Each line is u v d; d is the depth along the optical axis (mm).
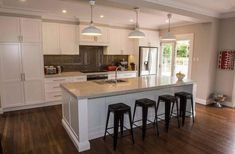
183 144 2900
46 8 4090
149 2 3256
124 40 6270
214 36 4867
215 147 2811
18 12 4148
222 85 5031
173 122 3828
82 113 2639
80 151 2672
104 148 2766
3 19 4012
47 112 4375
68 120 3238
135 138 3098
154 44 6621
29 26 4320
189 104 4172
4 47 4105
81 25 5199
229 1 3570
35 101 4652
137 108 3508
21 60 4328
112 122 3256
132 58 6629
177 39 5883
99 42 5645
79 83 3547
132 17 4992
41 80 4648
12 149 2715
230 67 4785
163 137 3137
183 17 4074
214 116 4188
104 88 3045
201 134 3256
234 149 2756
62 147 2789
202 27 5020
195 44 5266
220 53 4977
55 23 4957
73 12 4477
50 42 4949
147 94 3609
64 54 5211
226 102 4980
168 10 3553
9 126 3545
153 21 5496
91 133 3045
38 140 2998
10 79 4266
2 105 4250
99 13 4551
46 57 5227
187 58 5695
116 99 3238
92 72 5539
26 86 4480
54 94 4922
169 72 6449
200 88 5207
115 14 4637
